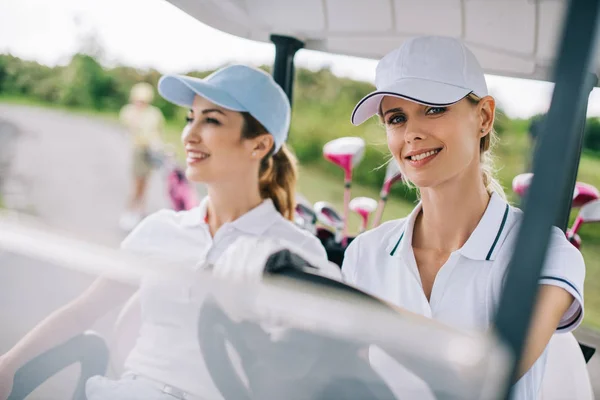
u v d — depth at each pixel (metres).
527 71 2.37
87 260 1.29
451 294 1.74
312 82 8.82
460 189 1.85
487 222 1.76
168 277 1.24
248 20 2.54
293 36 2.65
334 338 1.10
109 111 13.88
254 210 2.18
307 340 1.11
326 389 1.10
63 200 7.39
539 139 0.95
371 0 2.20
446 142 1.84
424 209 1.94
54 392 1.49
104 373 1.54
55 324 1.43
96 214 7.09
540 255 0.93
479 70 1.87
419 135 1.85
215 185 2.20
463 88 1.81
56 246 1.30
